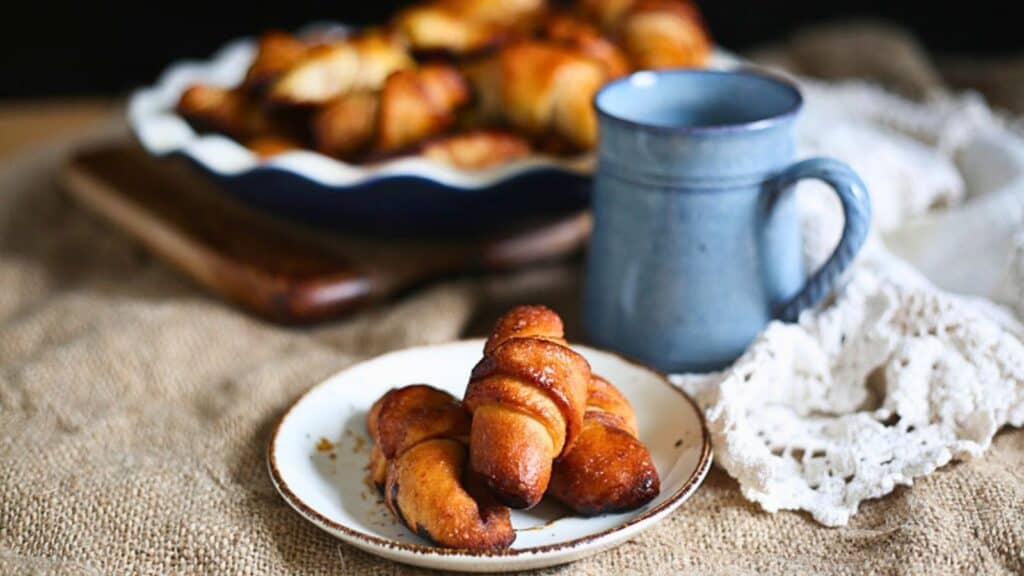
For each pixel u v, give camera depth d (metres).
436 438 0.57
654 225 0.65
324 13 1.62
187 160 0.77
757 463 0.59
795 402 0.63
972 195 0.81
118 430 0.66
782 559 0.57
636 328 0.66
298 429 0.62
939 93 0.97
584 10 0.84
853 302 0.64
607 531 0.55
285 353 0.72
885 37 1.07
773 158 0.64
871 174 0.75
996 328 0.63
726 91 0.69
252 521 0.59
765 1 1.55
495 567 0.54
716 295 0.65
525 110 0.75
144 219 0.82
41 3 1.62
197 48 1.65
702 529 0.59
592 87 0.75
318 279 0.74
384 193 0.72
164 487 0.61
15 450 0.64
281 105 0.76
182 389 0.70
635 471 0.56
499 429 0.54
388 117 0.74
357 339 0.73
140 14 1.62
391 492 0.56
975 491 0.58
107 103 1.27
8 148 1.09
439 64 0.78
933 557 0.55
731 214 0.64
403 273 0.77
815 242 0.69
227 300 0.76
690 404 0.62
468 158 0.73
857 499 0.59
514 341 0.56
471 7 0.82
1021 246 0.68
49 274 0.82
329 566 0.57
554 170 0.73
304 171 0.72
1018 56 1.46
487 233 0.78
